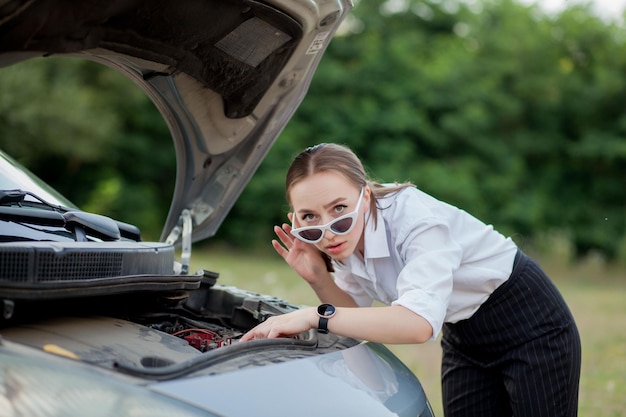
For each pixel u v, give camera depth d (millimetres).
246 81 2537
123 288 2002
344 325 2094
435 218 2266
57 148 15086
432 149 16047
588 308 8430
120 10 2010
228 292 2668
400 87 15961
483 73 16703
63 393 1570
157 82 2594
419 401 2133
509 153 16562
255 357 1893
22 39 1878
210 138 2789
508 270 2461
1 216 2105
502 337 2506
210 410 1625
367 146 15523
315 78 15688
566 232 16578
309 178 2213
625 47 18031
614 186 17484
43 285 1765
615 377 4988
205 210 2951
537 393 2469
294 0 2252
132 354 1805
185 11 2141
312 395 1817
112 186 14789
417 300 2088
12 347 1683
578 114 17453
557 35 18125
